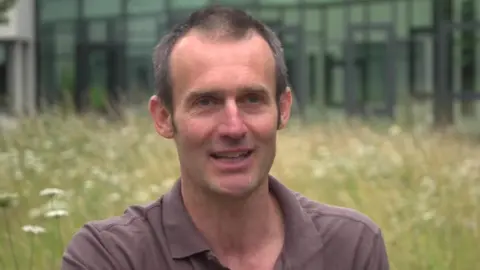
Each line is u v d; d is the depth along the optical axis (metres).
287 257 2.61
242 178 2.50
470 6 28.91
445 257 6.50
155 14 33.97
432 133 18.77
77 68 35.50
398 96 30.11
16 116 18.53
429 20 29.75
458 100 28.86
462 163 12.27
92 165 11.59
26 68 36.31
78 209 7.73
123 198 8.62
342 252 2.70
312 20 31.92
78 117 18.73
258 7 32.44
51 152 12.45
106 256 2.60
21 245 6.25
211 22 2.53
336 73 31.61
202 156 2.51
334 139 16.02
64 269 2.66
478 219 7.75
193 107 2.51
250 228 2.64
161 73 2.59
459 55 29.02
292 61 31.86
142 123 16.94
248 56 2.50
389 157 12.59
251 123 2.49
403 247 6.68
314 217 2.75
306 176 10.75
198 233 2.58
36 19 36.38
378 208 8.35
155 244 2.61
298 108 28.41
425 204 8.32
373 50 30.84
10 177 9.31
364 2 31.09
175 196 2.66
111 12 34.81
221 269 2.56
